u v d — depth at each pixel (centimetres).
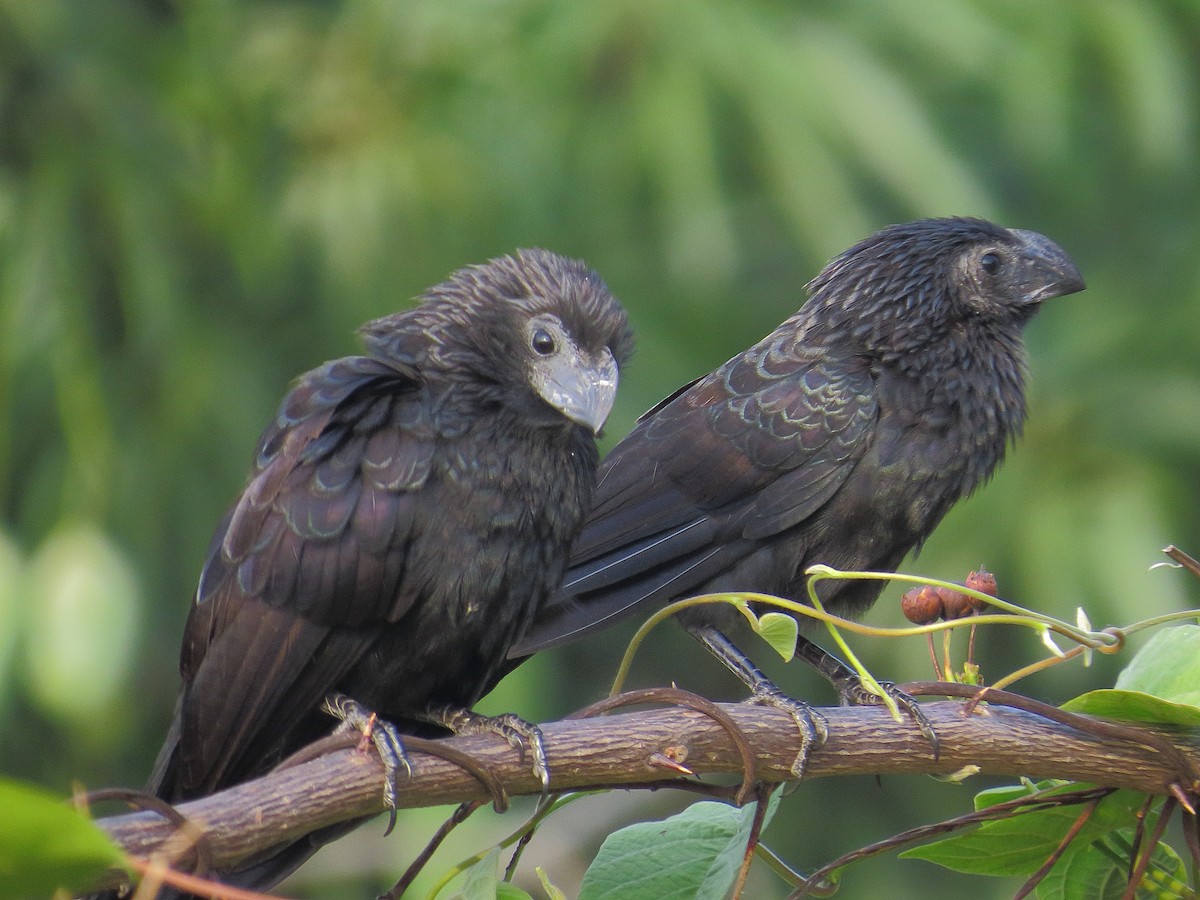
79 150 1066
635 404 1107
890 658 1112
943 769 511
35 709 1093
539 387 600
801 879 535
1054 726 511
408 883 494
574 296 613
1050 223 1411
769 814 521
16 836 326
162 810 414
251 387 1099
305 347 1156
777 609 729
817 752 508
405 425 591
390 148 1102
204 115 1100
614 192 1140
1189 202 1383
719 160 1139
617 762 492
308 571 572
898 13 1185
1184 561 503
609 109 1137
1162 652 532
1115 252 1400
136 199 1057
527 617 617
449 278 637
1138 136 1270
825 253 1087
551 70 1127
